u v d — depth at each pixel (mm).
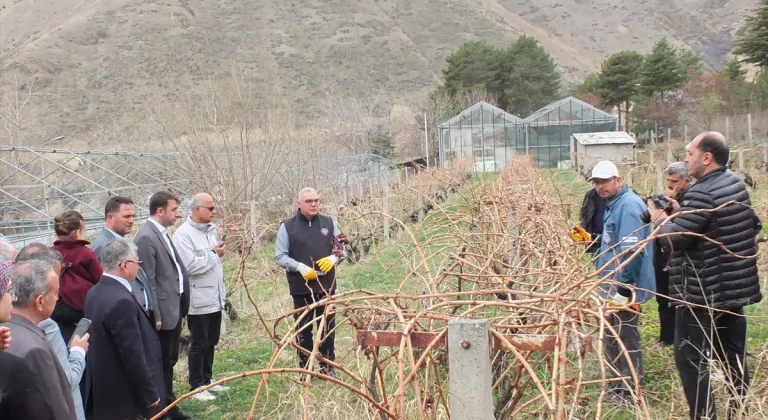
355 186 20453
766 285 7012
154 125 20625
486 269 4531
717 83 43125
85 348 4156
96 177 23641
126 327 4566
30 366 3164
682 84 46750
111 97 60062
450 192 18109
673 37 164250
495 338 2635
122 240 4746
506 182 10602
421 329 3490
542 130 37344
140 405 4699
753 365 5301
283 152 18578
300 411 4656
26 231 20969
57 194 21688
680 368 4305
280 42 84625
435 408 3314
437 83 83188
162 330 5570
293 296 6148
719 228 4062
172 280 5594
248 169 17688
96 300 4609
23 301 3387
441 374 4277
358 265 11570
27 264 3480
